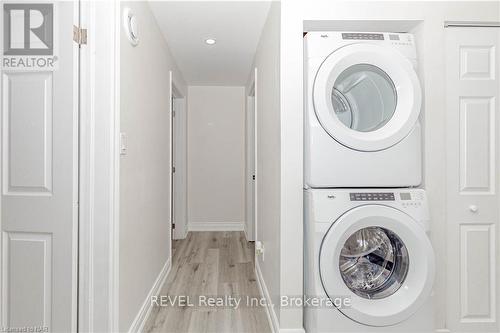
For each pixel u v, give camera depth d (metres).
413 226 1.52
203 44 2.94
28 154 1.45
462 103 1.74
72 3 1.45
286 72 1.65
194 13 2.32
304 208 1.69
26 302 1.47
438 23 1.72
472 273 1.74
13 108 1.46
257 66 2.96
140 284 1.98
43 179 1.45
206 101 4.53
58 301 1.46
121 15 1.62
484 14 1.73
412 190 1.60
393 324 1.52
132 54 1.80
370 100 1.75
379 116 1.75
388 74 1.64
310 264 1.58
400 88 1.63
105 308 1.51
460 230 1.74
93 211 1.51
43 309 1.47
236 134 4.56
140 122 1.97
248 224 4.05
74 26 1.46
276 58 1.84
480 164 1.74
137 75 1.90
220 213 4.55
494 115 1.74
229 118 4.55
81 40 1.48
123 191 1.64
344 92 1.73
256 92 2.99
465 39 1.73
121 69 1.60
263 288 2.38
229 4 2.18
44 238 1.47
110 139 1.50
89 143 1.50
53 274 1.45
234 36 2.74
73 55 1.45
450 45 1.73
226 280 2.76
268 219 2.20
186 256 3.43
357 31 1.83
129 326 1.75
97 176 1.51
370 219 1.51
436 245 1.72
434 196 1.71
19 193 1.47
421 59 1.73
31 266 1.47
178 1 2.15
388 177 1.60
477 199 1.74
